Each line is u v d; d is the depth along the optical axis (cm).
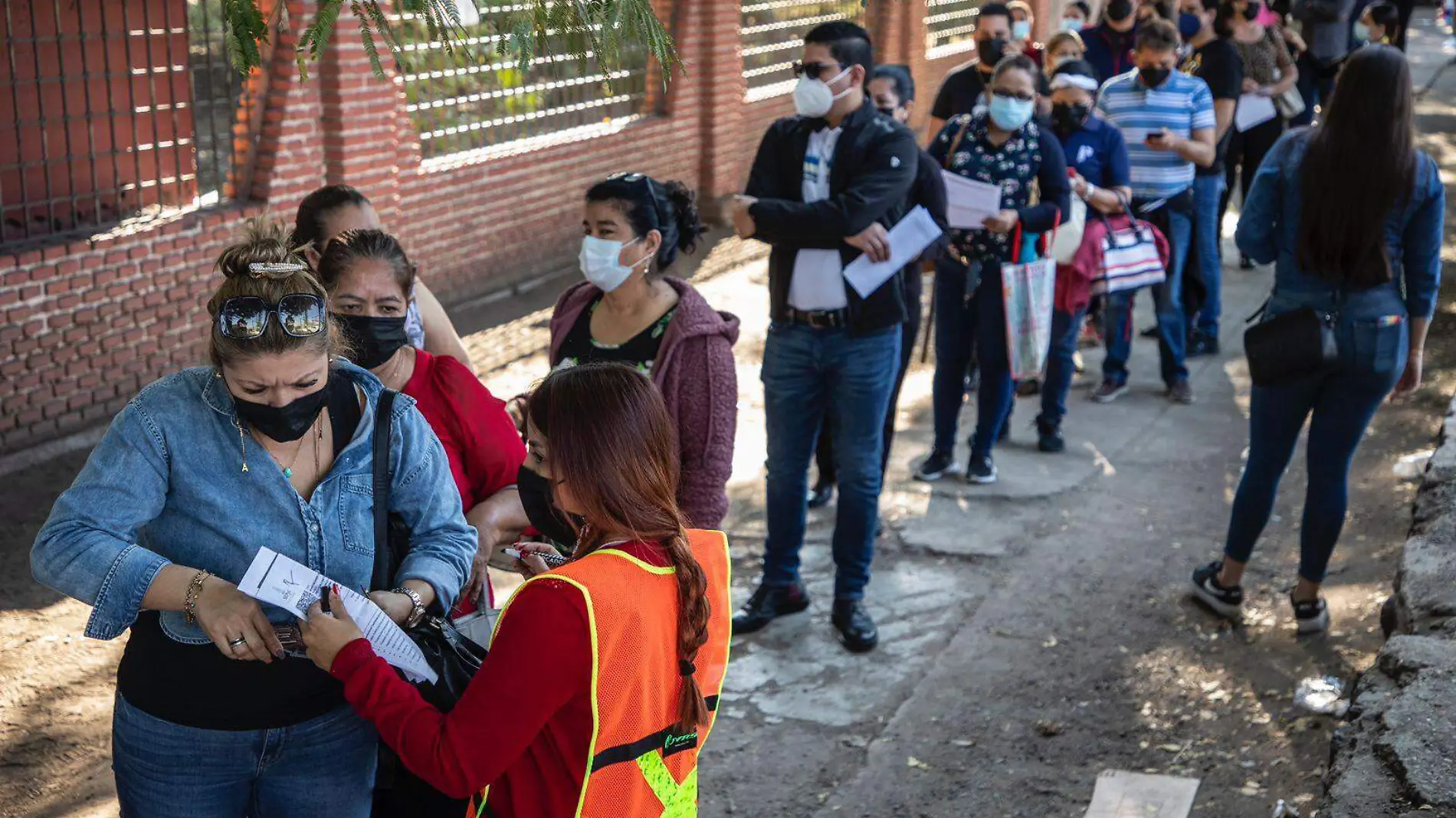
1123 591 542
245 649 215
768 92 1322
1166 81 730
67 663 478
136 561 217
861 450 484
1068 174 620
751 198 476
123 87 713
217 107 787
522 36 292
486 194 969
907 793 407
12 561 557
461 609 297
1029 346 611
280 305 212
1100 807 391
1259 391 475
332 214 344
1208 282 841
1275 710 445
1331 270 442
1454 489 487
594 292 373
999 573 560
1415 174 428
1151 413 758
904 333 549
